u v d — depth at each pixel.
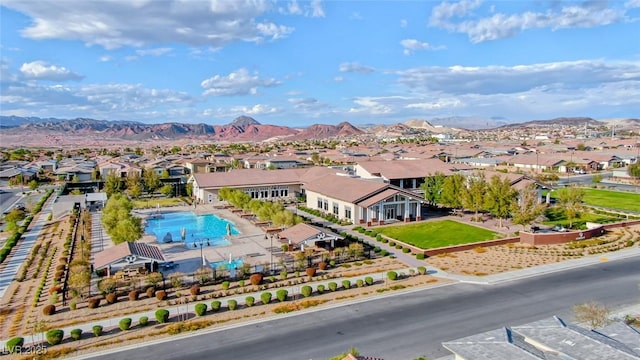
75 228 64.38
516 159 143.00
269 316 34.25
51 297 37.81
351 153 177.88
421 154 150.00
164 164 129.00
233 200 75.00
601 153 147.50
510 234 58.84
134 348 29.33
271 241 54.34
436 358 27.59
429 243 55.19
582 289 39.50
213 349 29.11
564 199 67.62
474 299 37.47
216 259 49.47
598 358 19.75
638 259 48.56
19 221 68.00
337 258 47.88
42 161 147.38
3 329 32.16
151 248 47.16
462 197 67.62
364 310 35.38
